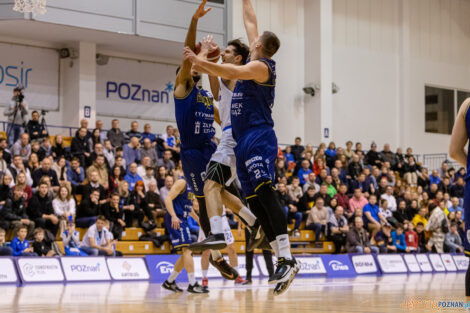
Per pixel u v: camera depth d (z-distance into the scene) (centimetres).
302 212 1738
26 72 1848
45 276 1180
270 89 491
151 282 1248
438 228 1886
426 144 2638
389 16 2578
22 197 1265
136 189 1506
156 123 2069
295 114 2305
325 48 2305
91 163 1576
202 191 600
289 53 2303
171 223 928
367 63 2500
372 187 1930
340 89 2425
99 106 1958
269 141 486
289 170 1962
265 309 562
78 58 1869
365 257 1639
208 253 1041
